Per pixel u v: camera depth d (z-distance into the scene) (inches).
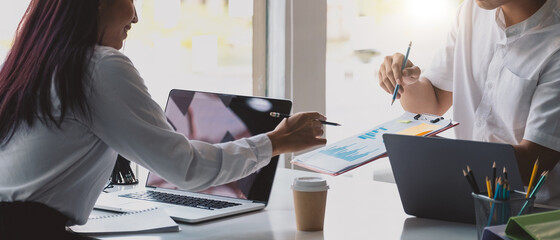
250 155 51.3
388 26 106.4
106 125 46.4
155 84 93.0
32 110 45.8
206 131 67.0
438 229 50.9
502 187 42.8
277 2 102.8
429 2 105.1
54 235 46.7
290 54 103.0
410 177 53.6
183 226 53.1
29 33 48.1
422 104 84.2
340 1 106.7
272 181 61.0
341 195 65.5
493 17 73.5
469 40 77.1
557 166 66.1
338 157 57.9
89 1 46.1
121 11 49.3
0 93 47.6
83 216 49.8
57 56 45.4
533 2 68.5
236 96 66.6
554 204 66.2
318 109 105.9
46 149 46.3
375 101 109.2
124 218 54.2
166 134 47.2
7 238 45.5
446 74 83.1
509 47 70.5
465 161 49.3
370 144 58.6
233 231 51.2
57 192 47.5
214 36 98.8
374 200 62.9
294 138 53.5
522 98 68.1
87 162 48.3
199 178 49.1
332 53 107.3
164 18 92.9
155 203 61.1
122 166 72.0
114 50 47.3
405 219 54.8
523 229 38.4
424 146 51.0
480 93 76.2
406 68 75.3
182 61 95.8
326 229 51.5
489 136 73.6
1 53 79.9
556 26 66.7
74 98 45.1
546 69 66.1
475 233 49.4
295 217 55.3
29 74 46.0
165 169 47.5
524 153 62.3
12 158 47.2
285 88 103.1
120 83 45.9
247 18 102.0
